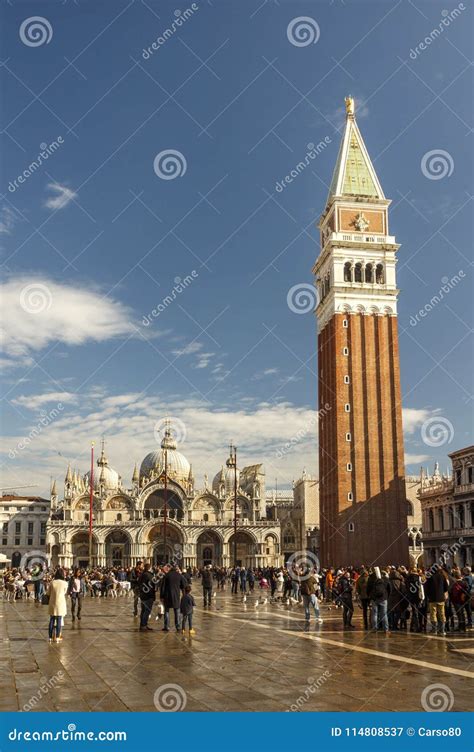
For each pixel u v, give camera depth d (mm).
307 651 29125
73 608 44469
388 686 21500
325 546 120500
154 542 178125
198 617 46969
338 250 123562
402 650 29328
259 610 53594
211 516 182500
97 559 174125
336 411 117312
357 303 121688
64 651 29781
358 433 116688
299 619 45094
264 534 178250
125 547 177500
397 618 38500
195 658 27344
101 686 21750
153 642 32750
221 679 22719
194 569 155750
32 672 24328
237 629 38594
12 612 56656
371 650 29375
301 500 192625
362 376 118938
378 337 120938
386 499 115000
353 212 126062
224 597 74375
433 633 36062
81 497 177250
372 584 36688
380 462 116188
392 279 123938
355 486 114625
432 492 127812
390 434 117500
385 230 126125
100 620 46188
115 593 82562
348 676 23125
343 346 119750
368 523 113562
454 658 27016
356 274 124375
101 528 174375
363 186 127938
